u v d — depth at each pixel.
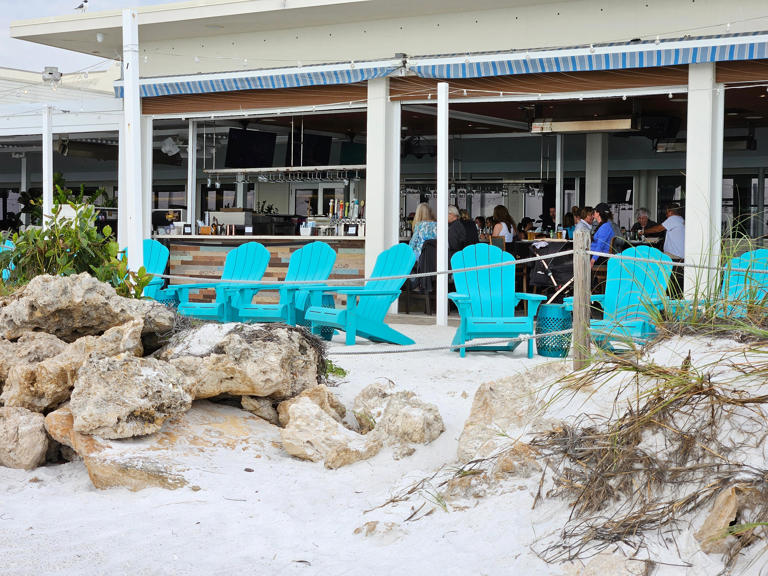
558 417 3.76
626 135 14.48
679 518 2.94
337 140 16.69
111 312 5.05
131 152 8.40
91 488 4.11
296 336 5.18
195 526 3.46
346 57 12.39
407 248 8.23
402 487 3.83
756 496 2.84
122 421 4.25
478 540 3.15
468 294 7.74
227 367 4.79
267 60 12.94
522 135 16.17
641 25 10.62
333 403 5.04
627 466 3.20
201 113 12.66
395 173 11.33
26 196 19.77
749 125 14.60
